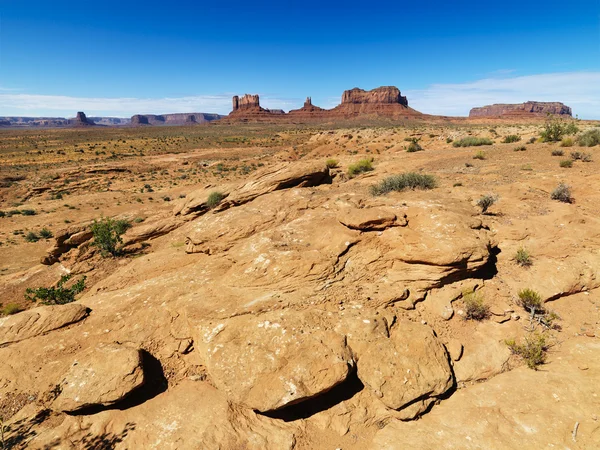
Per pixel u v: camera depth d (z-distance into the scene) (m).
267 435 6.72
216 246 13.16
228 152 100.50
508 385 7.62
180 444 6.44
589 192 14.48
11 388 7.80
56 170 75.50
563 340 8.67
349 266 9.91
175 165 80.62
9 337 8.88
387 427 7.04
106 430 6.96
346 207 12.56
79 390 7.29
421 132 70.94
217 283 10.05
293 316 7.93
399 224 10.58
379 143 65.75
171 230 21.78
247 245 11.43
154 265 13.77
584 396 7.02
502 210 13.29
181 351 8.43
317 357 7.07
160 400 7.54
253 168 70.31
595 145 23.03
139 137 150.12
